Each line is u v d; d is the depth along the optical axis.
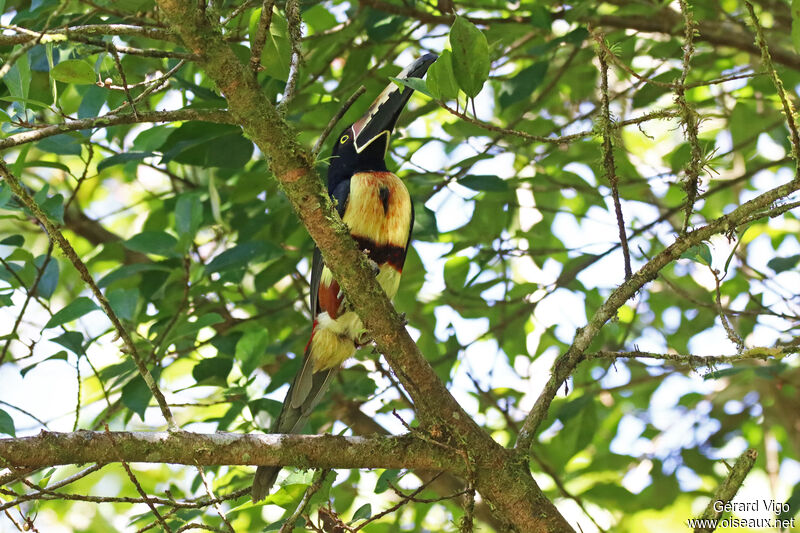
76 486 13.59
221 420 9.02
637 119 6.59
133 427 12.12
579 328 7.32
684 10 6.47
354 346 8.80
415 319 12.83
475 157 10.70
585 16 10.80
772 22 12.11
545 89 11.75
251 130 6.12
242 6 6.36
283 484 7.08
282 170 6.24
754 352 6.57
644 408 14.12
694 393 14.05
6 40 5.79
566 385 7.31
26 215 9.93
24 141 6.02
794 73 12.21
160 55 5.87
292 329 12.42
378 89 10.56
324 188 6.47
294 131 6.31
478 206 11.97
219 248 12.44
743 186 13.97
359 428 11.36
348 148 9.34
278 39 7.03
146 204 14.47
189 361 12.44
